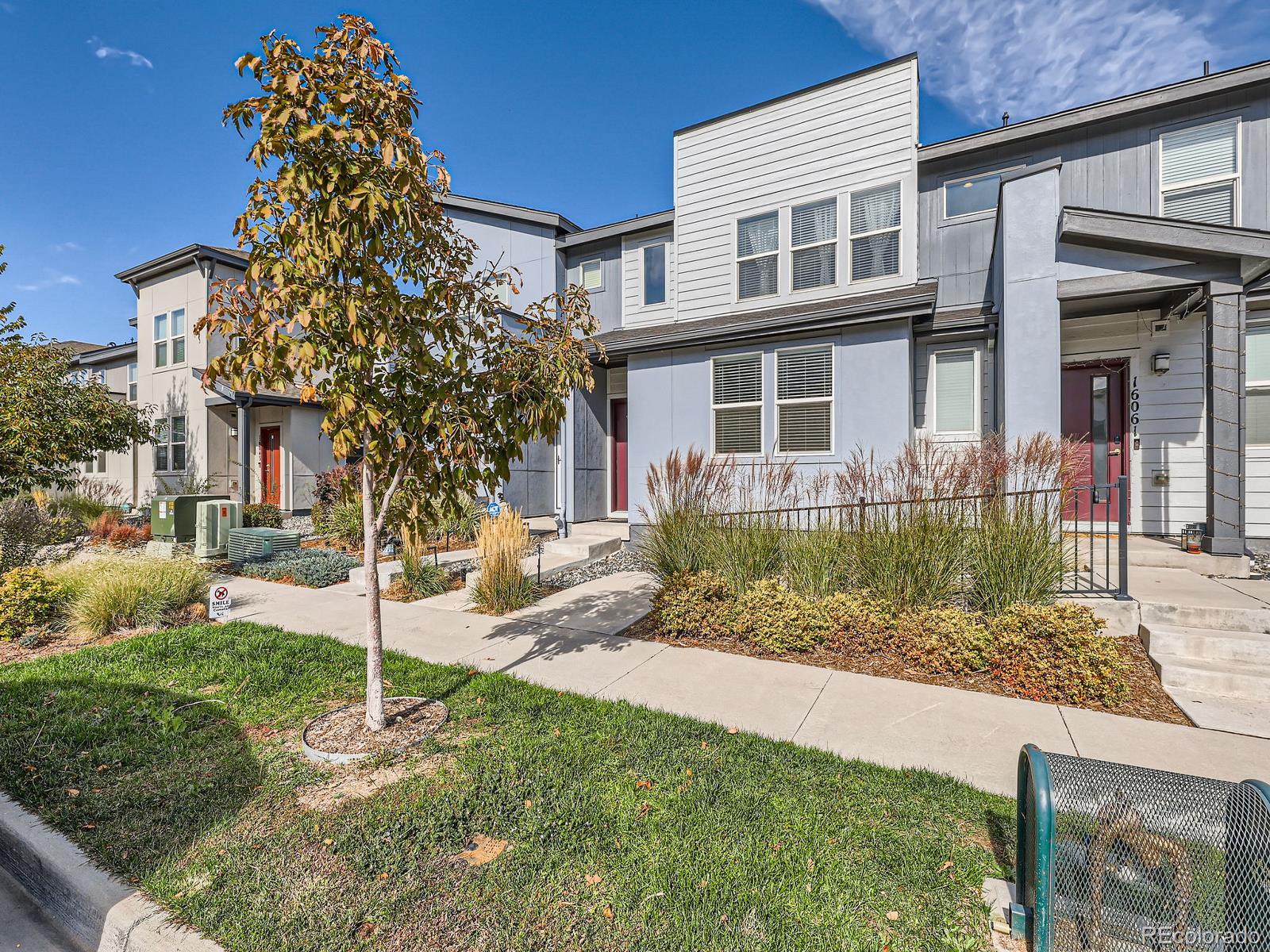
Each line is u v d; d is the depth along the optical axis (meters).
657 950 1.92
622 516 12.46
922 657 4.50
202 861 2.38
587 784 2.89
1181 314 6.80
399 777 3.00
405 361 3.34
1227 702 3.81
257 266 3.02
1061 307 7.04
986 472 5.38
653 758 3.14
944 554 5.08
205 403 14.23
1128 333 7.61
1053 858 1.76
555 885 2.21
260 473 15.42
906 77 8.18
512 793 2.81
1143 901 1.67
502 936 1.98
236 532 9.20
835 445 8.12
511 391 3.60
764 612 5.13
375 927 2.03
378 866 2.32
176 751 3.27
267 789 2.89
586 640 5.35
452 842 2.47
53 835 2.55
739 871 2.26
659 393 9.53
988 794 2.78
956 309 8.38
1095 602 4.91
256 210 2.97
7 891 2.52
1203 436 7.30
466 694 4.05
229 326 3.21
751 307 9.33
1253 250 5.51
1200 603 4.73
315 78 2.94
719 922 2.02
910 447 6.06
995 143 8.06
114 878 2.30
